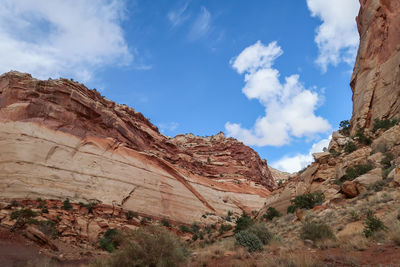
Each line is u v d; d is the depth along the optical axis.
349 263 8.55
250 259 11.59
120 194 53.09
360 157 28.17
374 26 47.06
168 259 11.26
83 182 49.91
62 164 50.25
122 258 11.02
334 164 35.41
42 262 16.34
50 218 34.31
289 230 18.86
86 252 24.81
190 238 51.31
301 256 9.47
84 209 43.62
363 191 18.56
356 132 38.09
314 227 13.41
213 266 11.29
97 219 41.00
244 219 34.03
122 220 45.25
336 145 39.34
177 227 55.81
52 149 51.00
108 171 55.84
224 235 39.22
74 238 33.06
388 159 21.92
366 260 8.69
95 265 12.28
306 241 13.02
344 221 14.83
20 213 26.56
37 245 21.58
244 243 14.20
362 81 46.34
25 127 51.00
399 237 9.67
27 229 22.48
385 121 33.44
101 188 51.47
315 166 37.53
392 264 7.66
